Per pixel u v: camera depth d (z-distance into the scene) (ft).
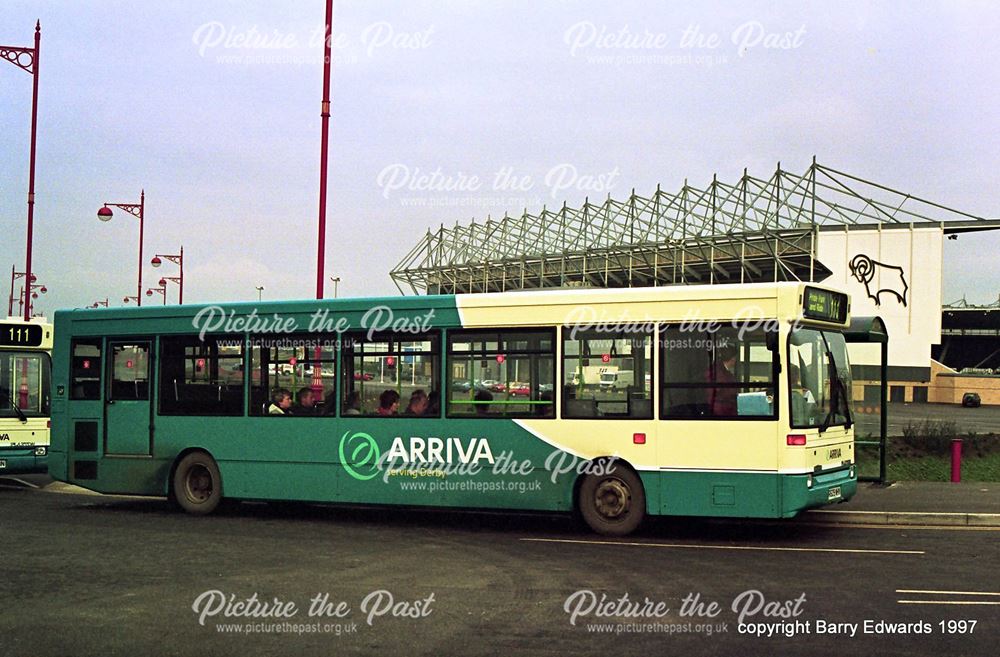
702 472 39.45
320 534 42.22
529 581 31.17
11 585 30.73
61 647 23.61
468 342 43.70
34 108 96.63
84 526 44.93
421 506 44.11
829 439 40.73
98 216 111.65
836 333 43.16
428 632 24.80
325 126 64.95
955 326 331.98
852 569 33.06
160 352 50.26
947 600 28.07
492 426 42.93
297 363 47.09
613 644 23.54
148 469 50.08
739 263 222.89
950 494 52.47
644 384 40.60
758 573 32.35
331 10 65.21
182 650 23.38
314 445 46.29
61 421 52.31
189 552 37.14
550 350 42.22
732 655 22.54
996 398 215.51
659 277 230.27
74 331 52.49
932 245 215.31
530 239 256.32
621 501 40.81
